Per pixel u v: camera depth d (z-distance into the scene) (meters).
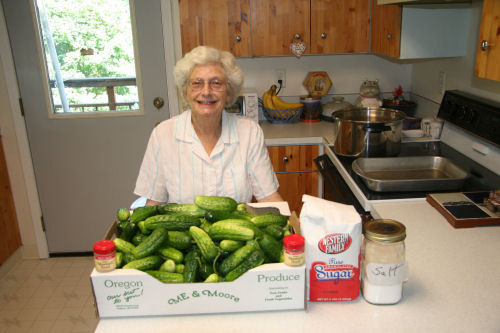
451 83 2.44
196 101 1.48
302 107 3.00
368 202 1.67
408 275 1.15
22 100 2.81
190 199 1.61
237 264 0.98
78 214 3.06
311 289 1.03
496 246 1.31
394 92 3.07
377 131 2.12
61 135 2.90
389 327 0.95
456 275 1.15
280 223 1.10
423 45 2.20
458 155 2.20
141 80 2.87
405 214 1.55
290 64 3.11
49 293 2.65
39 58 2.73
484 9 1.42
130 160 3.00
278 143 2.65
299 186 2.75
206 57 1.45
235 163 1.60
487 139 1.94
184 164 1.59
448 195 1.64
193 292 0.97
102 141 2.95
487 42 1.41
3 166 2.85
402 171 2.03
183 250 1.06
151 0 2.73
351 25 2.69
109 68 2.85
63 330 2.30
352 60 3.11
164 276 0.98
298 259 0.96
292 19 2.67
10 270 2.92
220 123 1.62
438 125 2.43
